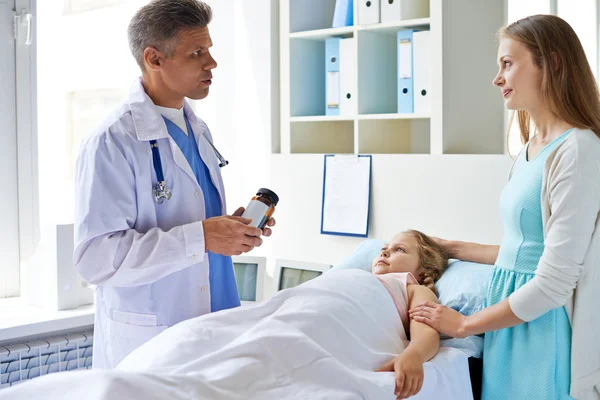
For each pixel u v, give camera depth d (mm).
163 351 1610
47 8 3002
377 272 2244
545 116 1785
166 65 1817
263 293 2924
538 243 1773
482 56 2865
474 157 2502
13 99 2885
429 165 2617
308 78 3166
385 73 3033
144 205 1795
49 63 3029
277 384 1547
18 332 2471
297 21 3088
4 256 2893
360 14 2824
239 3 3195
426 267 2223
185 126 1970
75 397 1308
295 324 1723
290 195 3029
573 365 1724
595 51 2627
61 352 2617
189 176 1863
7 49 2863
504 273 1848
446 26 2613
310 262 2850
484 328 1771
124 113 1819
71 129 3098
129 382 1328
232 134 3266
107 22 3191
